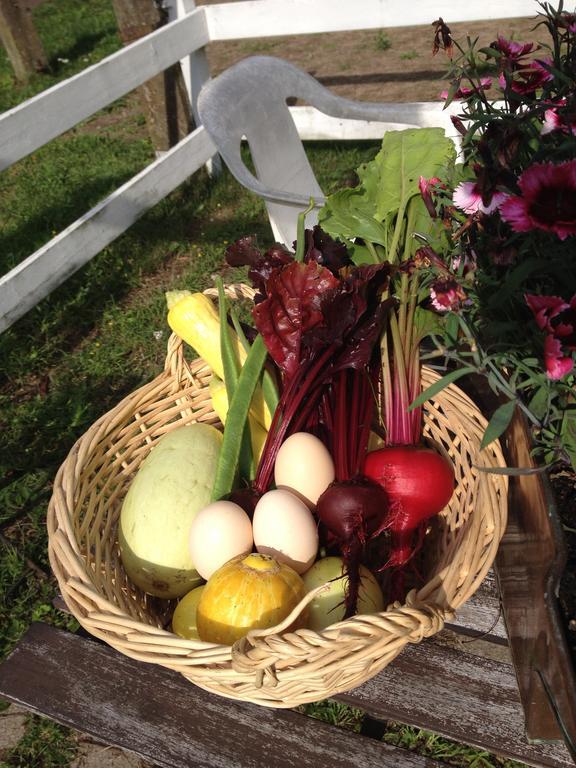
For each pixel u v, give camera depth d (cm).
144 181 305
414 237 161
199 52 363
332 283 144
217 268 314
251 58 235
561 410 126
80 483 141
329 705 160
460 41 513
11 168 414
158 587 135
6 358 275
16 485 225
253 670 97
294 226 246
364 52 551
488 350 135
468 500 134
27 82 540
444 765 123
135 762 157
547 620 104
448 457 151
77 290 307
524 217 108
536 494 116
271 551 125
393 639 102
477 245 134
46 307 295
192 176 376
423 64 505
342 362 143
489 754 150
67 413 249
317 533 129
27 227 351
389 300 144
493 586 144
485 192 116
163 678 136
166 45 311
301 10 314
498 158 116
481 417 144
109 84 277
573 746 102
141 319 290
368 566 144
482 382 170
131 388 259
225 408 153
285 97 243
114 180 385
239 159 212
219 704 132
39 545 206
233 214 351
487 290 135
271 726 129
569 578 117
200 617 116
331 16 312
